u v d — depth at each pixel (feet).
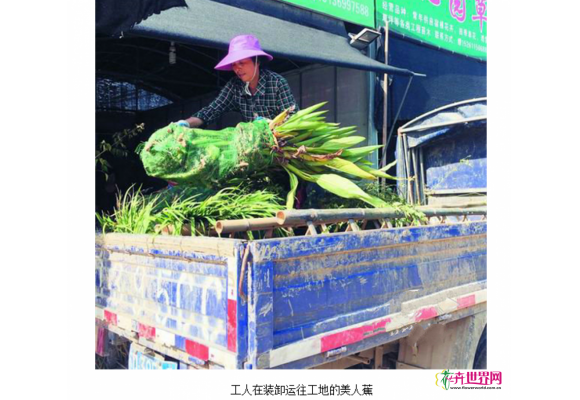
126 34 13.26
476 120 15.24
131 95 32.24
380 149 22.21
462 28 24.43
